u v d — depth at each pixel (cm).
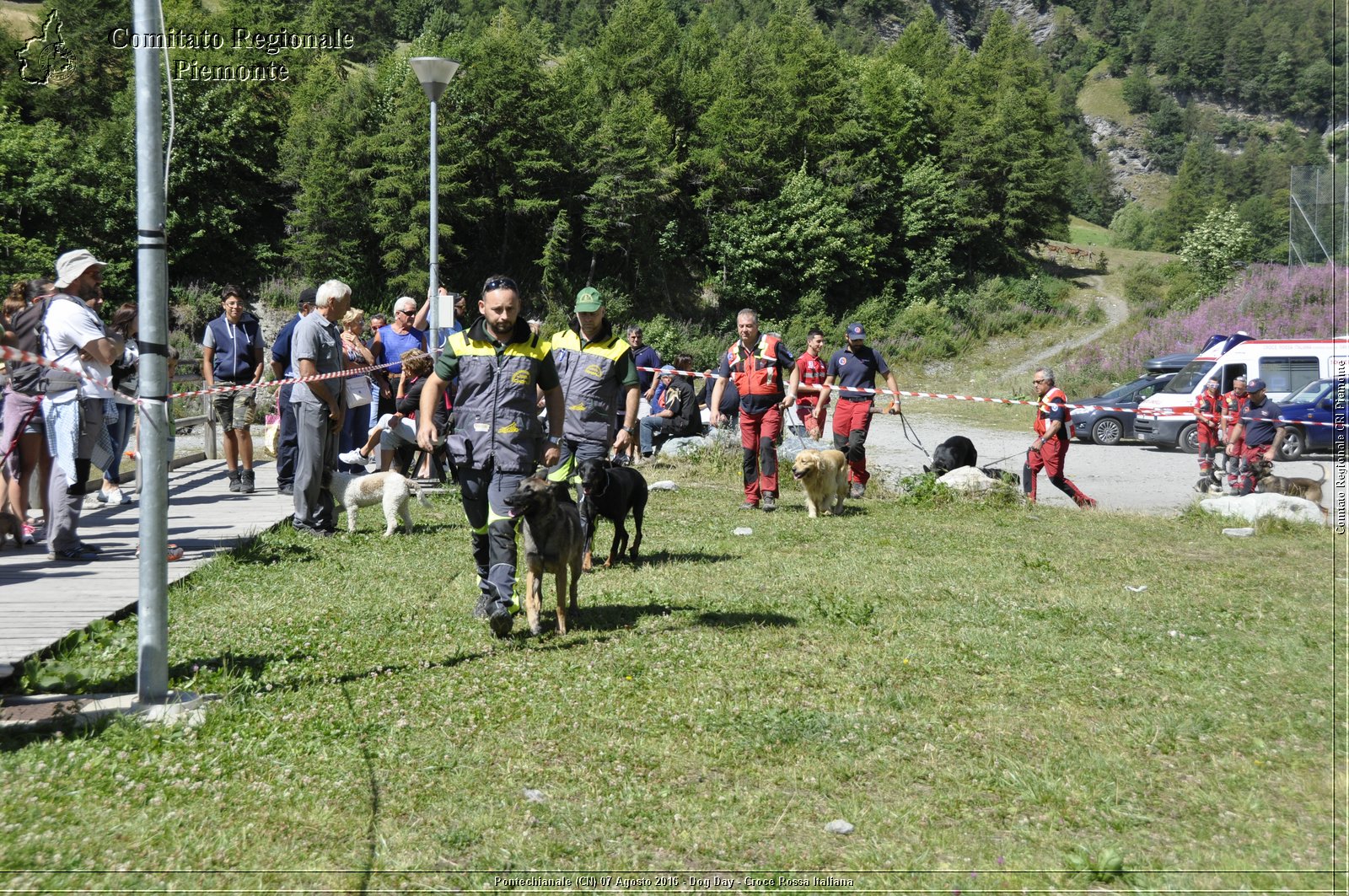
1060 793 405
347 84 4775
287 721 462
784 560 859
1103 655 592
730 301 5403
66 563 756
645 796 399
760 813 389
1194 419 2234
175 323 3794
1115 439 2434
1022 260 6109
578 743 449
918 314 5194
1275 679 550
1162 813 393
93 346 735
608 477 774
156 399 469
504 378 591
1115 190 18238
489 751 439
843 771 425
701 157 5434
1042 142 6394
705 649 586
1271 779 421
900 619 666
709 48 6756
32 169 3703
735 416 1616
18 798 373
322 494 956
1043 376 1322
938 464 1434
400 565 813
